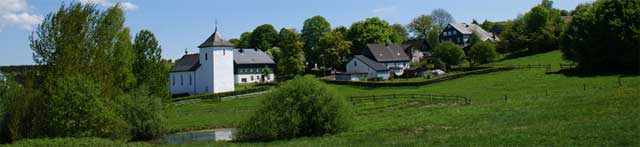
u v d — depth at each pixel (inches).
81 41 1510.8
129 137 1740.9
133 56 1836.9
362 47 6087.6
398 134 1450.5
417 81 3624.5
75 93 1453.0
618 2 3208.7
